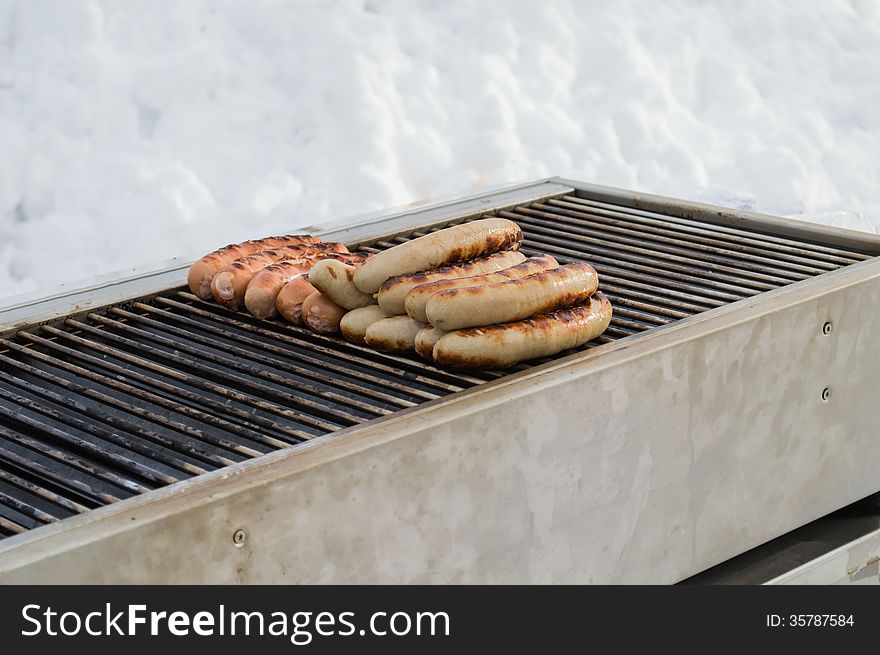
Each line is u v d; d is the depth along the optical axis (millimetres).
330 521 964
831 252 1568
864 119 4316
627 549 1222
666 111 4023
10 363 1228
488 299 1158
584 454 1149
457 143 3699
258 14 3678
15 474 1049
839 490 1443
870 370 1425
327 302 1288
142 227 3291
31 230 3252
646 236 1664
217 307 1423
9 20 3479
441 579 1058
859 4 4566
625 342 1209
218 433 1120
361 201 3484
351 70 3627
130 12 3580
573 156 3799
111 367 1212
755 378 1292
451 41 3863
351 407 1120
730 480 1305
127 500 896
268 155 3512
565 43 4008
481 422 1052
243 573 919
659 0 4285
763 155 3996
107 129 3414
